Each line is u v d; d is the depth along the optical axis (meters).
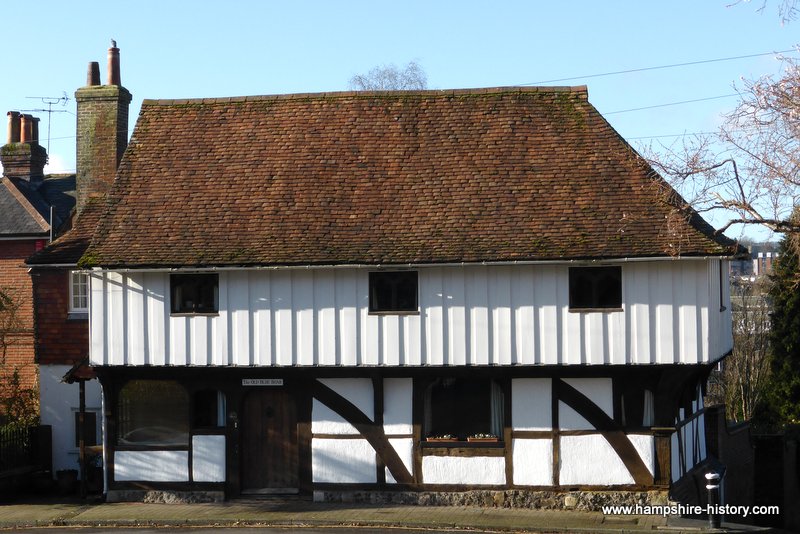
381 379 18.45
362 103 21.45
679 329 17.42
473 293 17.95
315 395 18.75
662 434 17.66
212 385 19.05
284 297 18.39
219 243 18.78
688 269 17.42
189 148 21.08
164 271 18.52
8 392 24.77
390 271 18.20
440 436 18.44
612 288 17.73
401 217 18.91
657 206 18.23
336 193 19.61
